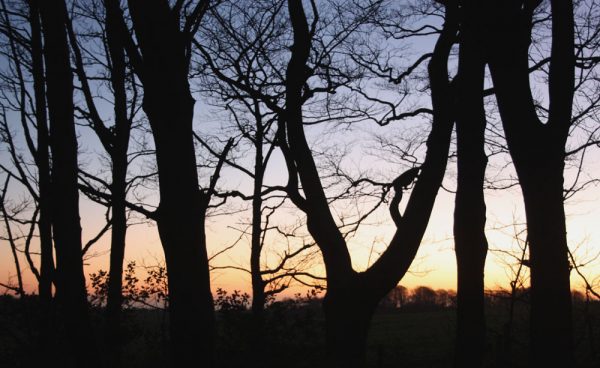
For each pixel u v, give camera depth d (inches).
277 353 389.7
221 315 403.9
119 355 402.3
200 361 213.2
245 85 358.0
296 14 350.9
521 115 313.0
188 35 246.8
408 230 304.0
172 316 217.3
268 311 412.2
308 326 403.2
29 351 347.6
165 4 233.6
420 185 310.5
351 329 299.6
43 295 353.1
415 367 697.6
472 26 331.3
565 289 300.0
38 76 337.4
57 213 252.2
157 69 227.0
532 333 303.3
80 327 252.8
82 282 255.3
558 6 314.2
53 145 252.5
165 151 223.0
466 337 328.5
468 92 338.3
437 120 320.2
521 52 321.1
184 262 217.8
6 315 364.2
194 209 222.4
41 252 357.1
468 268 333.7
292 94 342.0
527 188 310.5
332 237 318.3
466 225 337.4
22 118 362.3
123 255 419.8
